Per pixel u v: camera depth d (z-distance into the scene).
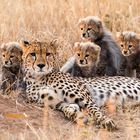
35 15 17.81
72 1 18.30
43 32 16.80
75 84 13.05
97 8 18.31
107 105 13.06
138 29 17.61
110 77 13.98
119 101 13.45
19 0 18.39
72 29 17.19
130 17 17.83
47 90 12.77
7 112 12.28
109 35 16.78
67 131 11.59
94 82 13.62
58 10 18.14
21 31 16.77
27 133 11.28
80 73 15.18
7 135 11.10
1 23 17.17
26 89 13.33
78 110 12.36
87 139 10.95
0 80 14.06
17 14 17.66
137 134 11.48
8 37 16.48
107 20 17.98
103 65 15.87
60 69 15.09
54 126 11.84
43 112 12.40
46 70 12.89
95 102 13.32
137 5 18.31
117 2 18.39
